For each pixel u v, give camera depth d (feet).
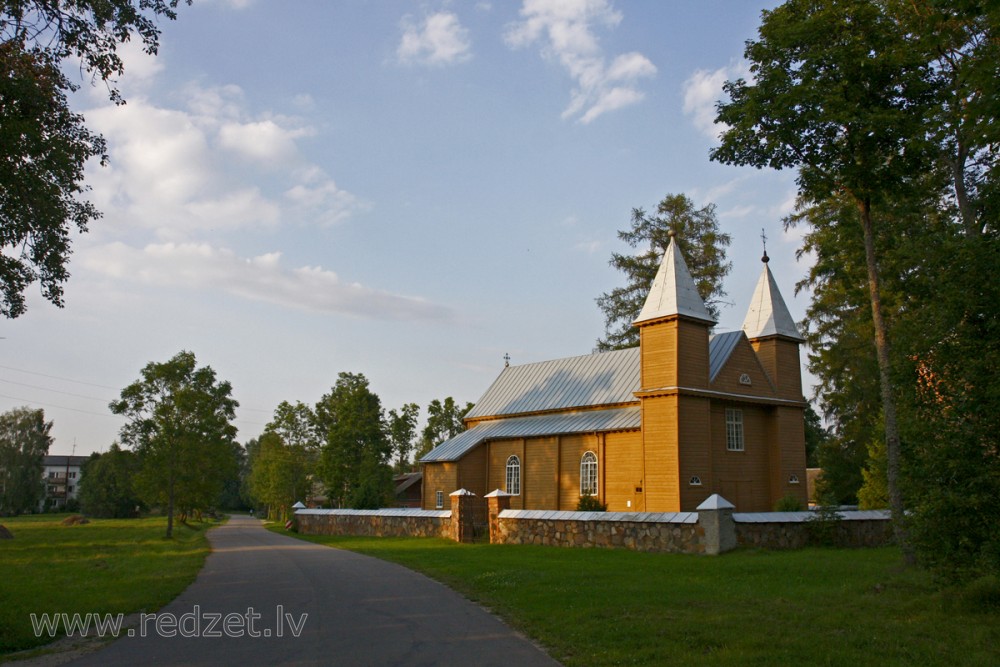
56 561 81.41
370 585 54.44
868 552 71.36
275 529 173.99
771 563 60.13
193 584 57.00
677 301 106.22
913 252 42.68
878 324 59.82
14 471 298.76
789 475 118.73
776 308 124.16
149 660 30.99
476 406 161.79
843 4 57.57
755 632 32.99
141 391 135.95
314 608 43.83
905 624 34.58
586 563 64.59
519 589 48.26
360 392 183.83
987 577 41.04
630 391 129.70
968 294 37.42
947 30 58.49
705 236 175.94
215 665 29.76
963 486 36.11
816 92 56.65
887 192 62.18
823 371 151.33
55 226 50.60
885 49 58.03
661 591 45.62
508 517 91.97
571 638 33.27
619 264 180.14
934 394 38.91
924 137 57.57
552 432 130.31
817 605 39.96
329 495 182.70
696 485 103.09
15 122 42.29
